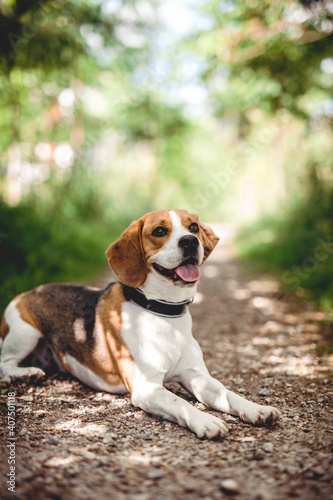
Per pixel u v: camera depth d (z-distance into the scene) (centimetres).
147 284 294
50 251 723
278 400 300
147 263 294
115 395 311
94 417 270
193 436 241
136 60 991
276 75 692
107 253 306
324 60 667
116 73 1078
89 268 805
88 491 182
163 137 1422
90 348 311
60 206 976
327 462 202
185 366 299
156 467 205
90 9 636
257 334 503
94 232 1063
